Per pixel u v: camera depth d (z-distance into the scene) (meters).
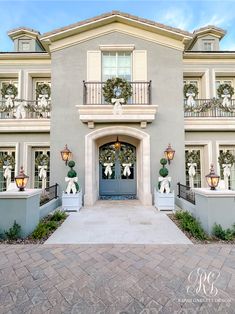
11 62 10.11
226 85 9.54
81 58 8.33
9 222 4.45
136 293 2.54
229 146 9.84
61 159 7.95
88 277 2.90
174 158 8.05
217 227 4.42
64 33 8.15
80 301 2.40
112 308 2.28
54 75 8.24
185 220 5.19
